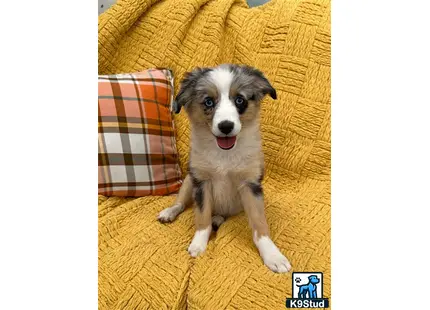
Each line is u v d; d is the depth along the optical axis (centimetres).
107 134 53
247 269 40
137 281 41
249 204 47
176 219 51
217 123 42
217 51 61
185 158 61
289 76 57
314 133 56
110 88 55
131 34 64
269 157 59
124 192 54
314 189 54
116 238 46
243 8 63
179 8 63
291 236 45
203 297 38
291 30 58
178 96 48
